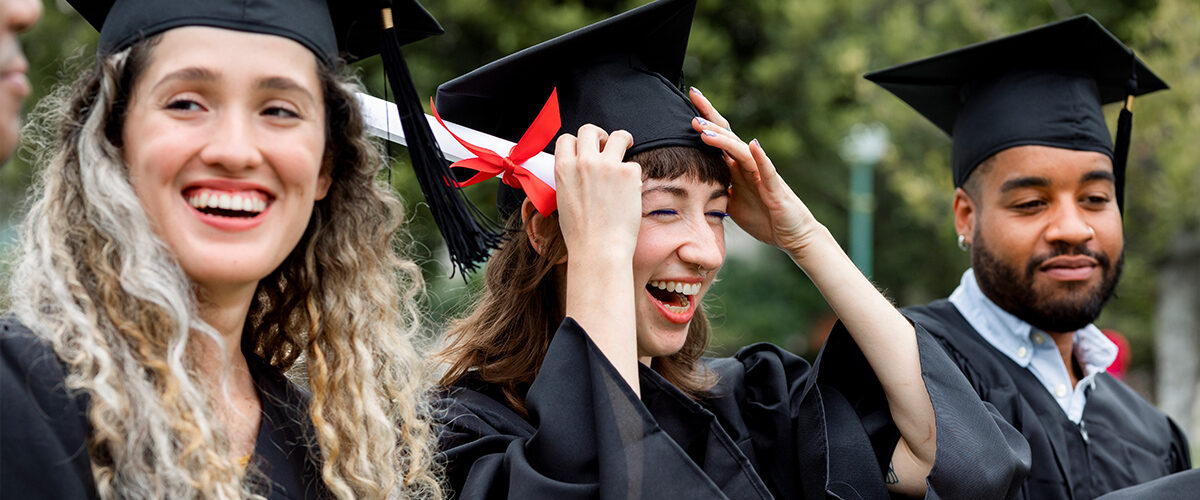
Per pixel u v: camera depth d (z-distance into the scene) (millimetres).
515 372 2502
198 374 1837
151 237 1753
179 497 1719
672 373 2680
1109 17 10094
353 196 2094
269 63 1788
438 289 7137
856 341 2572
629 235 2256
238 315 1920
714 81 9219
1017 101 3225
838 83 9641
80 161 1790
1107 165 3150
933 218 9203
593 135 2340
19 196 7027
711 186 2408
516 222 2568
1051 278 3066
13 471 1593
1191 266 9984
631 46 2523
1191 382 10086
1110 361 3215
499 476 2176
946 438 2359
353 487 2014
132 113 1779
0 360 1646
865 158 9758
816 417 2553
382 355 2154
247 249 1790
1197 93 8039
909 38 9281
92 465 1681
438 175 2109
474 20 7941
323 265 2100
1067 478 2943
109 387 1682
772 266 13445
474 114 2555
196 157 1753
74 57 2098
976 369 3059
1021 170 3119
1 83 1438
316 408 2012
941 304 3293
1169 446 3291
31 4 1465
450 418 2398
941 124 3723
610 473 2020
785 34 9633
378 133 2227
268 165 1797
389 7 2092
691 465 2035
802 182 11203
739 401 2748
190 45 1756
